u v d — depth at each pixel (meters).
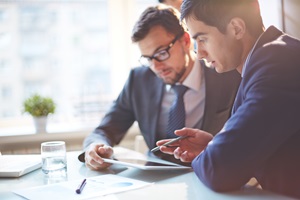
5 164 1.29
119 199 0.89
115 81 2.67
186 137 1.22
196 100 1.66
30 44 2.53
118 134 1.84
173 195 0.90
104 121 1.84
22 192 0.97
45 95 2.56
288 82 0.88
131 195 0.92
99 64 2.64
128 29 2.67
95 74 2.64
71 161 1.40
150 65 1.65
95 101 2.61
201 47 1.06
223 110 1.62
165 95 1.74
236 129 0.88
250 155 0.87
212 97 1.63
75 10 2.59
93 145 1.40
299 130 0.91
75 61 2.60
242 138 0.87
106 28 2.65
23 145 2.25
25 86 2.53
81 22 2.60
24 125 2.52
